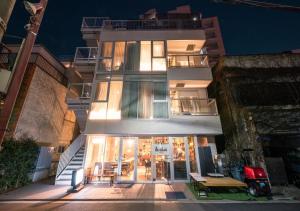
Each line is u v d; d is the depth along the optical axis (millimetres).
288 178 9164
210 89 14875
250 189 7719
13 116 10727
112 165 10617
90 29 13992
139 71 11945
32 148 10359
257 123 9797
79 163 11156
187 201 6953
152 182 10141
